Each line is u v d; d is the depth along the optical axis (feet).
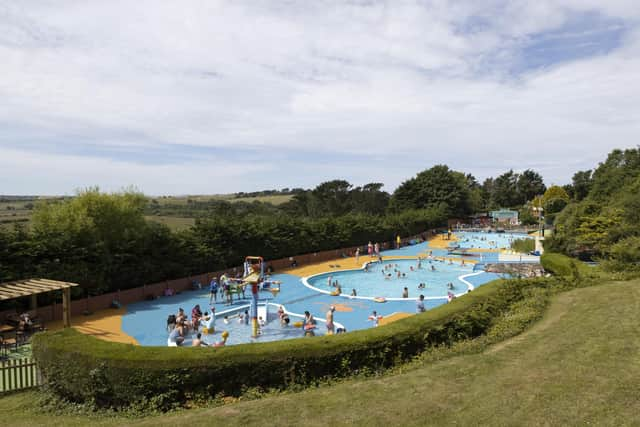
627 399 26.86
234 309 85.05
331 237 164.66
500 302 56.44
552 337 42.06
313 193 327.67
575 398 27.55
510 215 331.77
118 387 35.55
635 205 118.21
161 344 62.90
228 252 120.47
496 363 35.70
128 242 94.68
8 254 72.95
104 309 84.79
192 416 29.96
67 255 82.12
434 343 43.65
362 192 344.08
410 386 32.35
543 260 103.86
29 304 73.56
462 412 27.09
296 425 27.22
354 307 88.02
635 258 81.76
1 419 34.71
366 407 29.17
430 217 262.88
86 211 89.86
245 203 365.81
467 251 185.78
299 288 107.65
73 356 37.17
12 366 42.16
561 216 151.53
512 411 26.58
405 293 96.94
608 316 47.34
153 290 96.58
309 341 38.73
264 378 36.40
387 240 203.41
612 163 236.02
